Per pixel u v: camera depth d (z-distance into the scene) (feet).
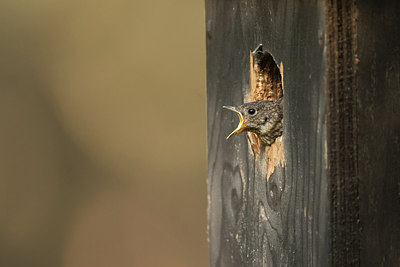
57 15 53.16
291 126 18.06
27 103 54.13
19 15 53.88
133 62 50.31
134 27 50.60
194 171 50.16
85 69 51.90
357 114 17.08
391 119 17.44
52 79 53.31
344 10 16.90
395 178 17.53
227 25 20.71
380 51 17.28
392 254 17.57
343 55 16.96
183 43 49.57
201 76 48.83
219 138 21.53
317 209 17.29
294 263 18.30
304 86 17.53
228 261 21.45
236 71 20.51
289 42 18.01
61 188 54.03
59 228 53.72
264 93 19.99
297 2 17.67
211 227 22.27
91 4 52.29
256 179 19.90
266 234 19.51
